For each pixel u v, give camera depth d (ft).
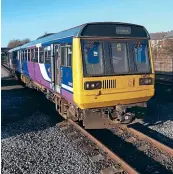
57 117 40.14
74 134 31.63
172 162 24.27
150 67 30.94
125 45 29.50
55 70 37.68
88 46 27.68
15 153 27.04
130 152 26.71
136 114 31.71
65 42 31.86
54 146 28.48
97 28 28.17
